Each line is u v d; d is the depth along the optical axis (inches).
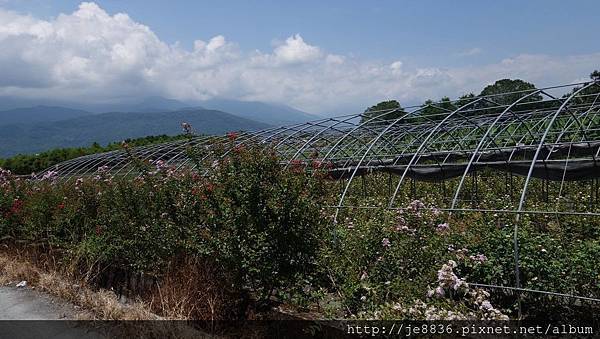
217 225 184.1
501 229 220.1
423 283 155.1
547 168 407.2
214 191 184.7
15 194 343.0
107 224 253.1
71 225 279.1
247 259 174.4
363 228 188.4
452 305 142.5
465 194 504.7
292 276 177.6
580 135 548.1
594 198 410.6
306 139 479.8
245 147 198.5
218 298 186.7
